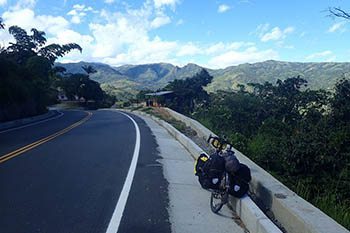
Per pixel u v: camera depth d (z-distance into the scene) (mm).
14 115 27531
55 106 84188
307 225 4082
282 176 11625
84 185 7188
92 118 31016
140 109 44125
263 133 17547
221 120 25531
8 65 26609
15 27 46781
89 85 91062
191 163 9961
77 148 12055
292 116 30375
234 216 5625
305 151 11500
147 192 6824
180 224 5211
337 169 11359
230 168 5543
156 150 12094
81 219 5297
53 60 52656
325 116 15758
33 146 12406
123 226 5074
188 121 19500
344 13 13695
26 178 7648
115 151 11594
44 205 5887
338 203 9578
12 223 5074
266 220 4602
